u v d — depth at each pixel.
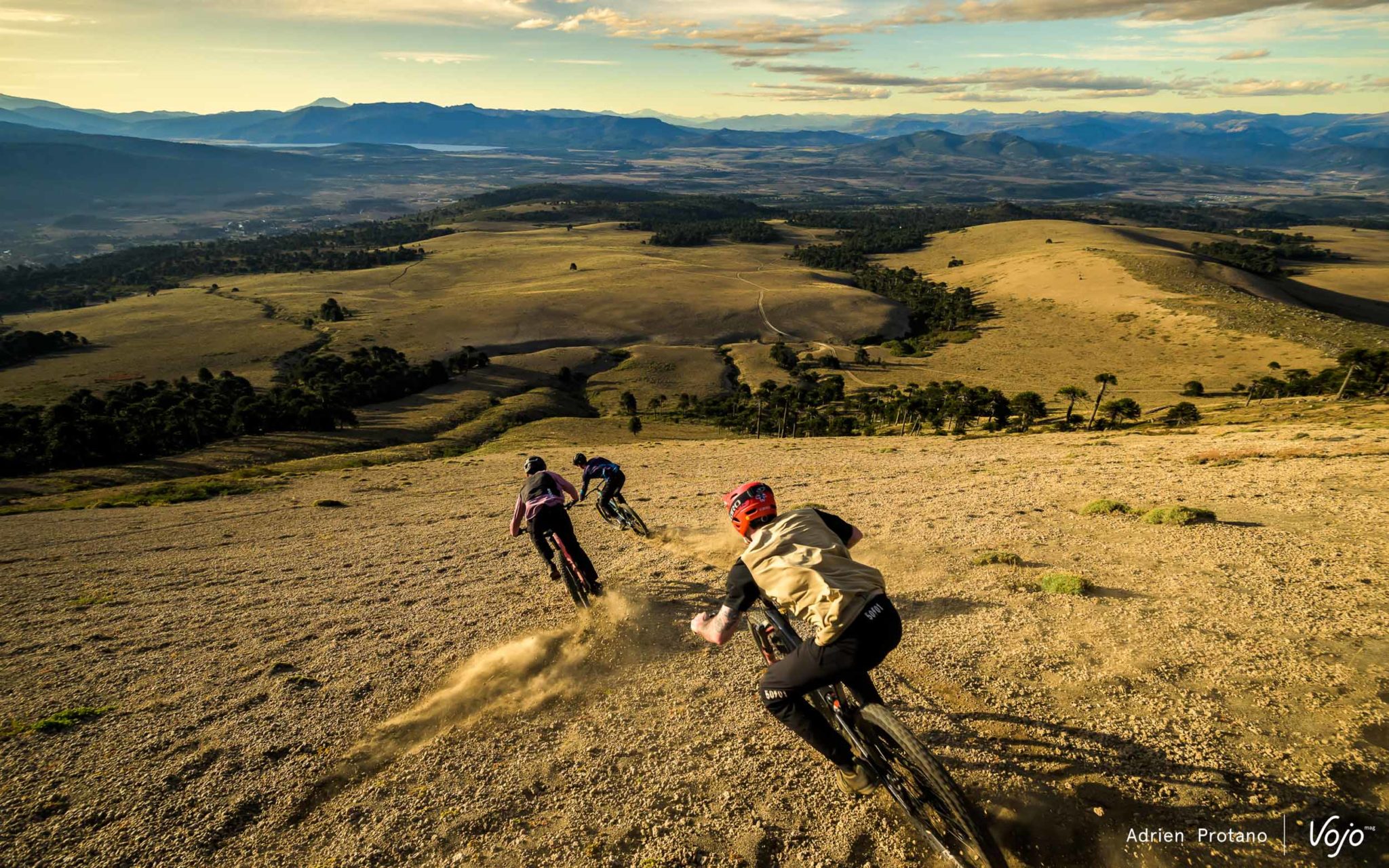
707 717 4.71
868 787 3.56
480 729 4.83
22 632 8.64
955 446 32.44
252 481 32.16
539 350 197.12
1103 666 4.89
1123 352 157.88
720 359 184.12
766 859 3.41
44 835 3.95
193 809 4.11
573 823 3.76
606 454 39.06
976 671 4.98
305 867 3.58
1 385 167.12
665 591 7.44
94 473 78.56
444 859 3.57
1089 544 8.06
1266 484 11.23
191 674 6.33
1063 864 3.23
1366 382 78.25
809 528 3.77
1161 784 3.66
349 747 4.71
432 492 24.33
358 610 8.08
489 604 7.80
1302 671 4.57
